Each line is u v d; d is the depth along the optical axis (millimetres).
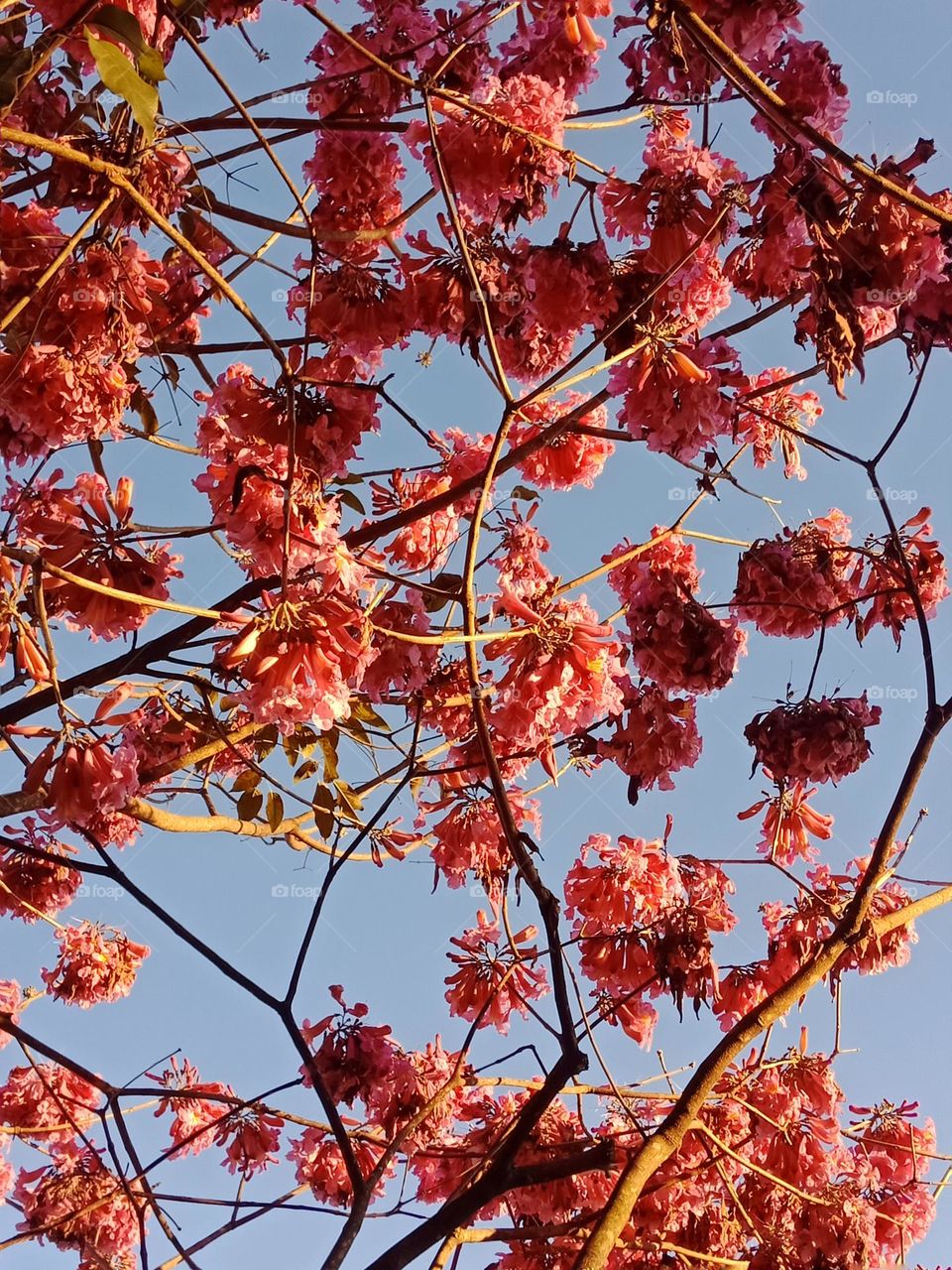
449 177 3217
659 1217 4266
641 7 3041
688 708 3893
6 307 2752
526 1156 4188
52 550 3137
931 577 4184
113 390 2885
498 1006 4059
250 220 3512
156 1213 2670
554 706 3240
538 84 3195
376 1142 4230
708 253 3203
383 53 3506
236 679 3234
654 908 3973
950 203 2799
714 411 3285
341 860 2910
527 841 2717
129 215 2840
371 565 3201
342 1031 3998
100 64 2053
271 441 3207
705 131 3227
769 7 2992
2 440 2959
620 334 3268
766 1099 4281
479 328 3344
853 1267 3797
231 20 3461
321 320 3357
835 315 2775
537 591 3406
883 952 4281
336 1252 2463
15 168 3242
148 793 4078
